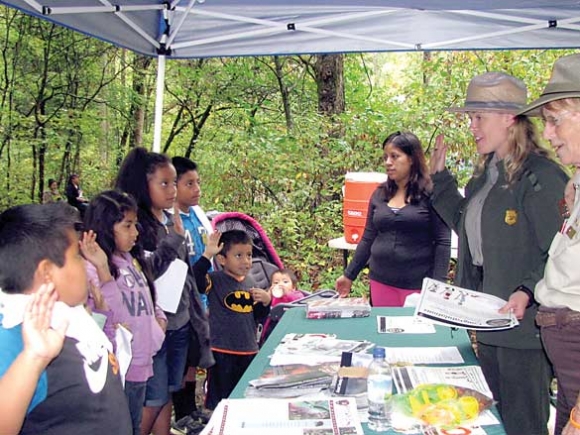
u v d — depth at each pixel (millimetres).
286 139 6672
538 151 2184
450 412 1617
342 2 3361
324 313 2721
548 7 3584
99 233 2279
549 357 1876
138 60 9484
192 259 3143
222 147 6750
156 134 4148
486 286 2236
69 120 8961
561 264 1771
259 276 3668
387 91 9492
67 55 9242
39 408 1353
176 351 2746
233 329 3223
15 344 1260
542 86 6426
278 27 3936
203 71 8898
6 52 9172
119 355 1926
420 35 4172
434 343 2316
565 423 1859
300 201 6617
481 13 3820
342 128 6684
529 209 2113
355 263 3633
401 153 3309
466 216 2422
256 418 1612
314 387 1852
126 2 3469
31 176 9641
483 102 2213
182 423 3324
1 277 1326
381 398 1621
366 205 4461
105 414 1466
